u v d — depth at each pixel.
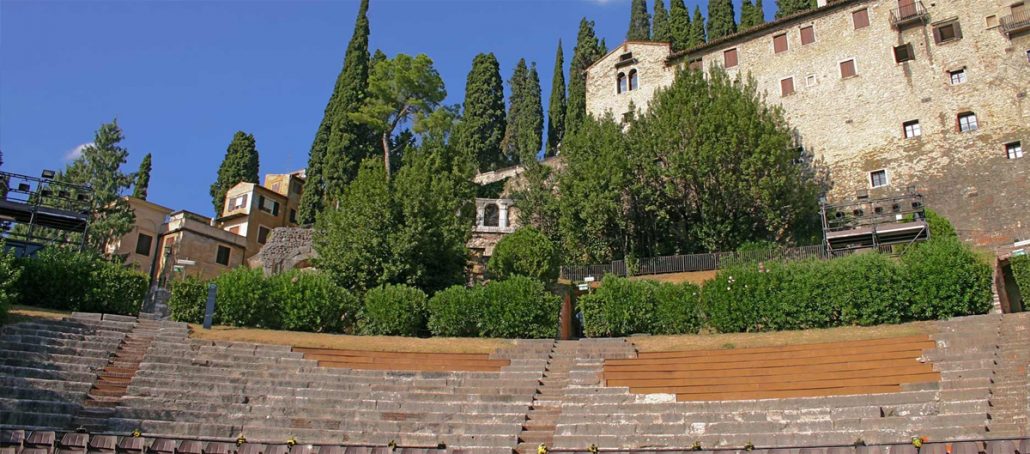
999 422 19.67
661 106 50.50
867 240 41.75
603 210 46.88
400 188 40.62
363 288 37.75
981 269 29.88
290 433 22.16
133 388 23.73
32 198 37.34
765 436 20.88
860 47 55.50
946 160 49.84
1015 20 50.09
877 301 29.97
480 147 72.44
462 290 33.44
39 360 24.06
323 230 41.91
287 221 69.31
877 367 24.06
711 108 47.94
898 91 53.09
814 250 42.28
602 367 26.89
